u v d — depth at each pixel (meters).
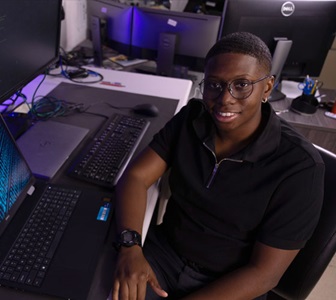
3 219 0.73
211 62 0.74
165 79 1.65
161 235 1.08
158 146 0.99
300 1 1.42
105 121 1.23
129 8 1.76
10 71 1.01
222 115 0.76
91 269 0.69
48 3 1.15
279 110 1.61
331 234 0.83
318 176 0.75
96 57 1.90
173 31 1.72
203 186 0.86
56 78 1.57
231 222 0.85
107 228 0.78
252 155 0.78
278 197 0.77
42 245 0.72
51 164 0.96
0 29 0.91
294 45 1.56
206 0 2.62
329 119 1.57
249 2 1.42
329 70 2.32
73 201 0.84
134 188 0.91
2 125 0.72
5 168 0.73
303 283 0.91
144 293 0.71
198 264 0.96
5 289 0.65
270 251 0.78
